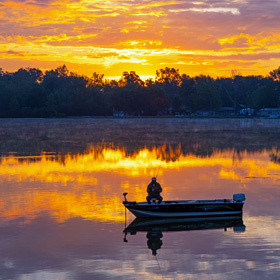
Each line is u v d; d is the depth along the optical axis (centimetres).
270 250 1880
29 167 4241
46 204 2678
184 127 12500
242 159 4822
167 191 3052
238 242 1991
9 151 5753
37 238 2041
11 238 2036
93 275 1636
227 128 11775
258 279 1595
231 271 1666
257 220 2338
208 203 2394
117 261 1770
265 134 9169
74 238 2039
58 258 1797
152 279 1599
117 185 3288
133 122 16988
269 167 4191
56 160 4784
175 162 4584
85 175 3756
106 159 4853
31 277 1619
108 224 2278
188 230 2200
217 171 3938
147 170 4034
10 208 2577
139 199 2820
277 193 2972
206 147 6250
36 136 8750
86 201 2761
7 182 3412
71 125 14150
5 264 1739
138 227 2236
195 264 1739
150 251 1881
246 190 3077
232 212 2400
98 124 15038
